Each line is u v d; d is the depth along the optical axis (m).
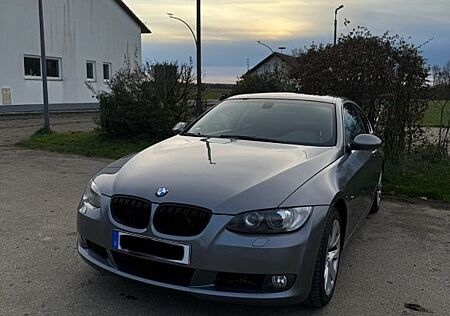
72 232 5.02
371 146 4.38
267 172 3.41
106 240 3.30
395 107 8.67
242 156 3.79
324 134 4.47
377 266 4.36
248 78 16.72
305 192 3.24
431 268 4.34
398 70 8.57
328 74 8.85
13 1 21.73
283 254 2.96
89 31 26.33
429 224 5.80
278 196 3.12
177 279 3.08
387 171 8.27
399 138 8.79
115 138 12.08
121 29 28.77
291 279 3.02
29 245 4.59
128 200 3.24
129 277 3.20
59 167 8.97
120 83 12.05
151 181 3.32
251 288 3.01
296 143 4.32
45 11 23.48
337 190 3.50
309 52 10.29
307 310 3.43
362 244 4.98
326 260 3.36
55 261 4.18
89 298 3.50
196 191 3.13
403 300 3.65
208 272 2.97
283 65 18.36
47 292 3.58
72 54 25.28
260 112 4.86
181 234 3.03
